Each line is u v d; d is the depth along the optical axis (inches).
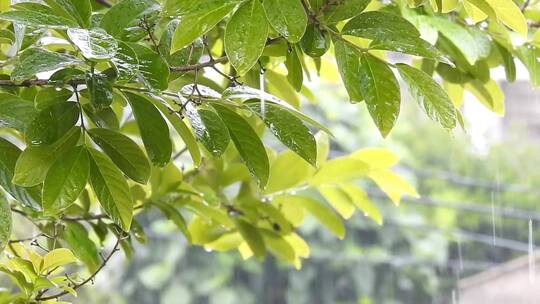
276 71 86.0
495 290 252.4
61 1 68.7
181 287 302.2
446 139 299.3
